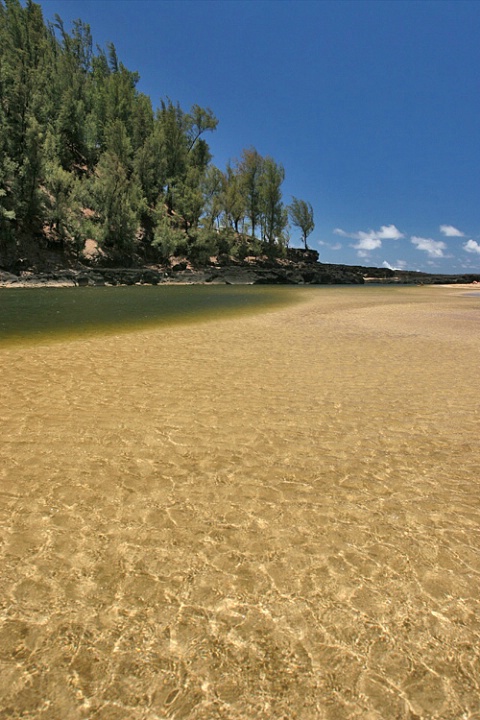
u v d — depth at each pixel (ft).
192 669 7.74
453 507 13.35
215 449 17.08
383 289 187.01
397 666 7.91
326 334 48.57
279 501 13.48
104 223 167.12
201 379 27.61
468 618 9.05
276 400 23.53
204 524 12.16
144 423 19.56
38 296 96.99
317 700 7.24
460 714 7.10
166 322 57.11
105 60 264.93
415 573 10.41
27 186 144.66
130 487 14.01
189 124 240.32
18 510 12.50
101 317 60.90
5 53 168.66
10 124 145.28
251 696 7.27
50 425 18.94
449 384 27.43
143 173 203.10
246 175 242.58
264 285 202.08
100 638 8.29
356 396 24.56
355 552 11.14
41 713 6.91
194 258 209.05
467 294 159.63
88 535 11.46
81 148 201.67
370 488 14.42
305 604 9.33
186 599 9.35
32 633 8.36
